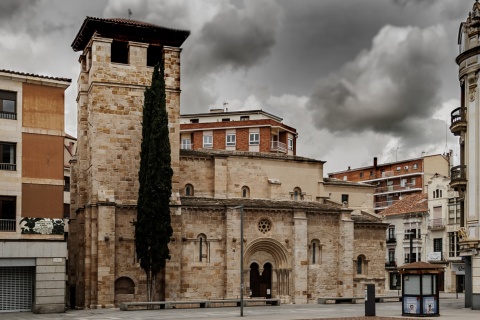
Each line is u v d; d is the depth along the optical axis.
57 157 54.47
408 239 111.25
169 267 62.72
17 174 52.56
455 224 101.81
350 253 72.25
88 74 65.94
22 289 52.56
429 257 105.75
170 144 65.19
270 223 68.69
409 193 144.00
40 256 52.47
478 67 55.84
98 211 60.59
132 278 61.72
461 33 59.28
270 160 75.00
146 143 61.12
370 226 76.19
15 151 52.94
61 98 55.28
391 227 116.12
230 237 66.12
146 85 64.50
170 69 66.00
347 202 84.38
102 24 62.91
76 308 62.09
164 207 60.34
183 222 64.75
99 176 62.06
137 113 64.00
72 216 69.31
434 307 45.81
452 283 101.38
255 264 68.62
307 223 70.62
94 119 62.34
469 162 56.47
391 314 50.34
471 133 56.38
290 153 109.25
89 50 65.50
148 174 60.19
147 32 64.81
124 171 63.00
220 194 71.50
